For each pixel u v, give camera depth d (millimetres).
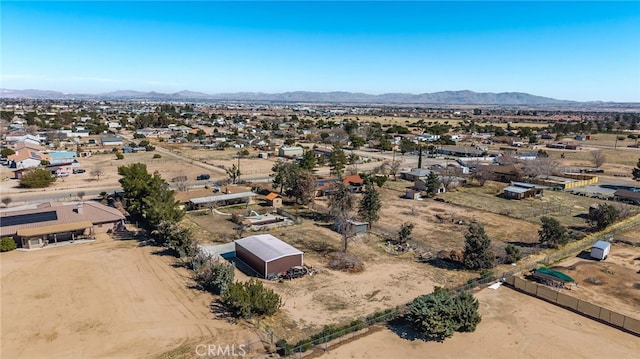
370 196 55906
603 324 32531
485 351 28703
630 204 72438
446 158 124375
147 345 28750
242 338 29766
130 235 52688
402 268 43250
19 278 39156
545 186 86375
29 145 113938
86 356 27438
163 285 38250
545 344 29625
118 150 125188
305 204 69000
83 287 37562
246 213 63094
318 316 33219
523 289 37875
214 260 41969
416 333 30859
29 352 27812
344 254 44656
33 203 65938
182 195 66250
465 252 43969
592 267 43031
